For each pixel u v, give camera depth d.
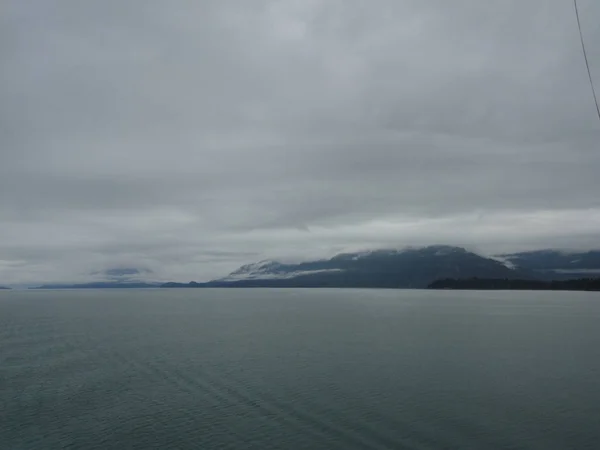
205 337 88.25
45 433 34.78
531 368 55.28
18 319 134.38
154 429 34.97
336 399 41.41
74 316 147.25
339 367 56.00
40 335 92.75
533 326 108.19
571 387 45.75
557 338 84.69
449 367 55.81
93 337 89.19
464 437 32.19
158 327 109.50
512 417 36.47
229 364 58.50
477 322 119.44
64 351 71.25
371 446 30.48
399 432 33.12
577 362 59.31
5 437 34.16
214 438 32.72
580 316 139.75
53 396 44.62
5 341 83.69
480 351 68.50
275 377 50.59
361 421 35.47
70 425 36.34
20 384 49.59
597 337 86.19
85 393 45.56
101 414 38.78
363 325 112.00
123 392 45.69
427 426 34.31
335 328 104.88
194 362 60.28
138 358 64.06
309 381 48.53
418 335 89.88
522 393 43.53
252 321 125.75
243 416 37.16
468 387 45.66
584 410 38.25
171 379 50.78
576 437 32.44
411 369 54.62
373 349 70.81
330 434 32.78
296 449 30.17
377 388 45.34
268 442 31.56
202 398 42.81
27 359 64.44
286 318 136.62
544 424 34.94
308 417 36.53
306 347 73.44
